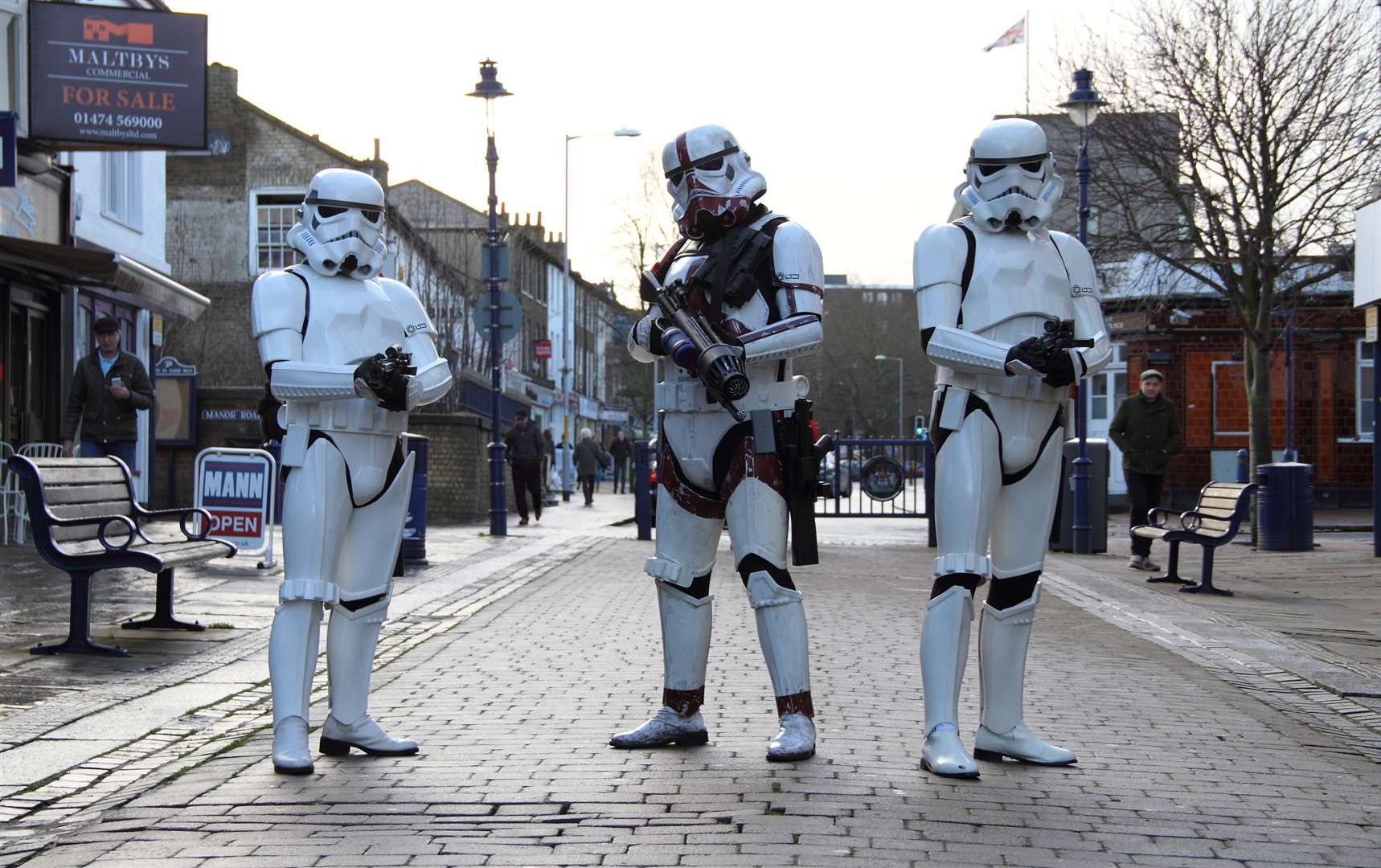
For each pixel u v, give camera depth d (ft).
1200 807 15.80
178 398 78.95
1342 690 24.93
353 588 18.02
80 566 26.71
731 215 18.01
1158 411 49.83
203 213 146.82
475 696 22.68
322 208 17.70
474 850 13.73
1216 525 42.39
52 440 66.64
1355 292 56.39
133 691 23.04
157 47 55.16
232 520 43.57
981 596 36.40
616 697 22.61
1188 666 27.37
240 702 22.27
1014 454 17.25
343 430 17.51
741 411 17.80
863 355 238.07
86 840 14.20
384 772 17.13
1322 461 113.50
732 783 16.47
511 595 39.24
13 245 51.03
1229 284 90.38
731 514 17.92
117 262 54.29
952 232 17.37
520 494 76.95
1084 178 64.03
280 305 17.35
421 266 143.33
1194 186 92.22
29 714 21.03
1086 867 13.35
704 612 18.62
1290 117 87.20
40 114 54.03
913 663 26.61
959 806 15.51
